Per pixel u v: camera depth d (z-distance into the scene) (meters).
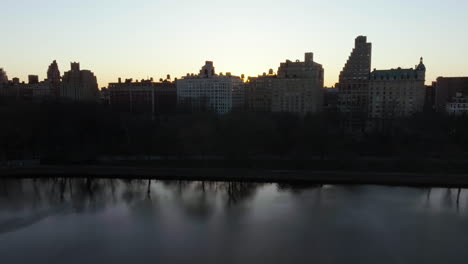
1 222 76.25
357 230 72.06
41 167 114.19
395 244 65.62
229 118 125.81
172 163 122.12
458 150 123.56
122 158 128.75
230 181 111.00
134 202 91.00
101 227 73.75
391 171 113.00
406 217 79.25
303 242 66.44
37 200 92.06
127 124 142.00
